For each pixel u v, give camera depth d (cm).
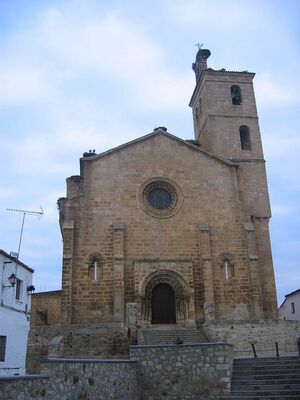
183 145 4138
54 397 1305
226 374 1842
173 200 3959
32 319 4262
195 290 3700
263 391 1800
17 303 2984
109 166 3978
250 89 4784
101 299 3572
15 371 2839
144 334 3189
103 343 3034
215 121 4559
